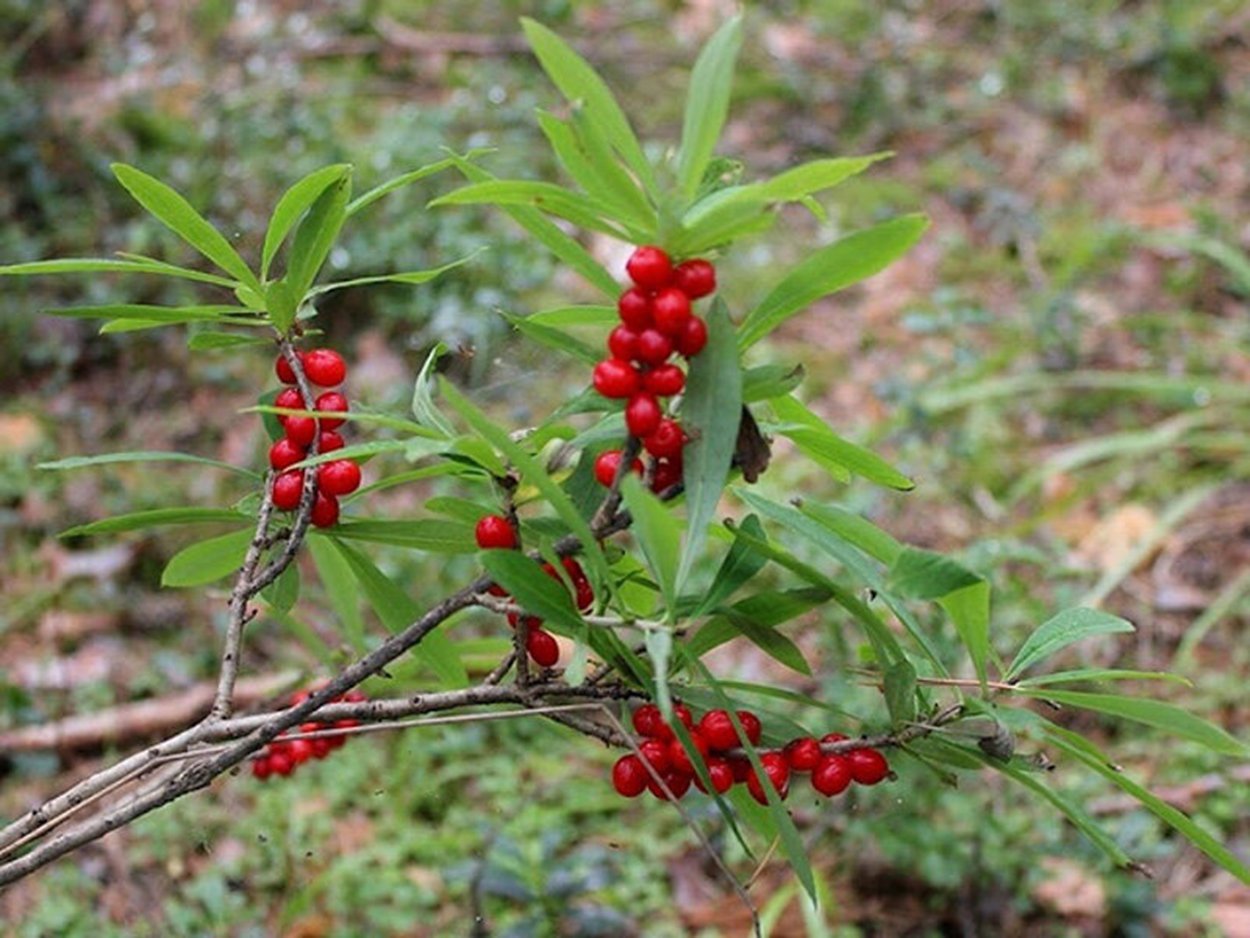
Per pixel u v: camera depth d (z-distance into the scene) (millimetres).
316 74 1676
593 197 361
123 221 1383
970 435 1257
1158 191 1589
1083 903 824
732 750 401
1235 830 887
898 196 1562
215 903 803
